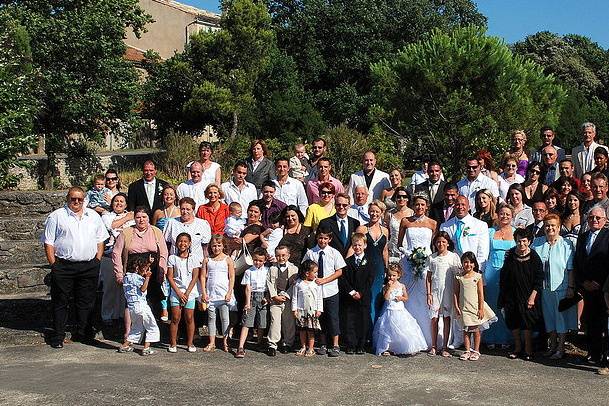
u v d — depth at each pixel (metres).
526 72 22.84
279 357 8.34
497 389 7.05
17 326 9.20
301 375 7.54
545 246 8.44
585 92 55.97
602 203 8.73
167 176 21.45
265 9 34.44
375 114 23.70
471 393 6.91
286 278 8.57
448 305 8.59
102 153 31.92
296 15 44.69
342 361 8.20
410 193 10.52
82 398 6.57
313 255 8.61
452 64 22.05
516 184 9.43
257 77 35.25
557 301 8.30
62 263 8.58
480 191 9.38
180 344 8.86
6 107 15.41
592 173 9.29
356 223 8.98
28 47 17.67
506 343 8.86
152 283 8.54
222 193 9.67
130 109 26.88
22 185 24.23
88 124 25.92
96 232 8.77
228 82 34.03
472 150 20.38
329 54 44.34
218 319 9.34
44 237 8.62
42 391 6.77
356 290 8.55
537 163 10.09
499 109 21.66
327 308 8.51
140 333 8.41
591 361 8.09
